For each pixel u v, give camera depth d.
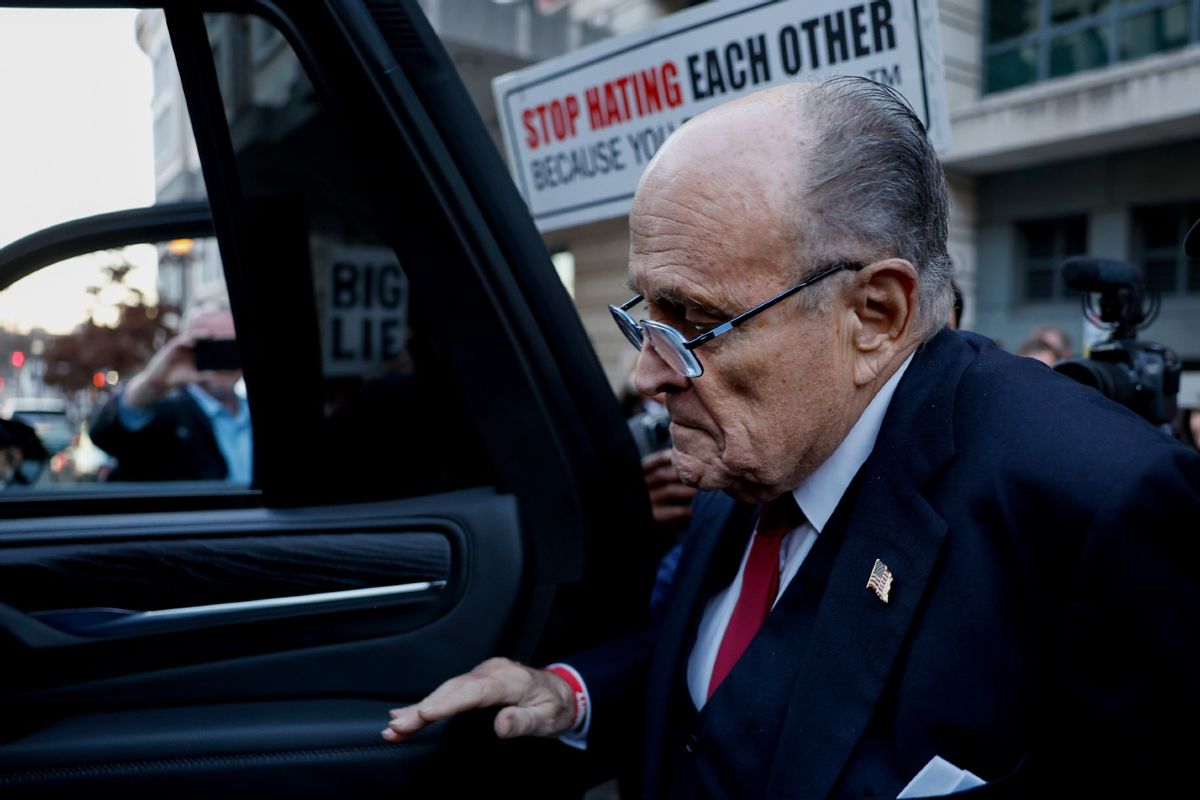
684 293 0.80
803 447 0.84
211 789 0.97
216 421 2.24
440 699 0.91
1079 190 7.98
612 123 1.87
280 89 1.08
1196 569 0.72
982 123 7.86
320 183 1.12
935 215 0.84
